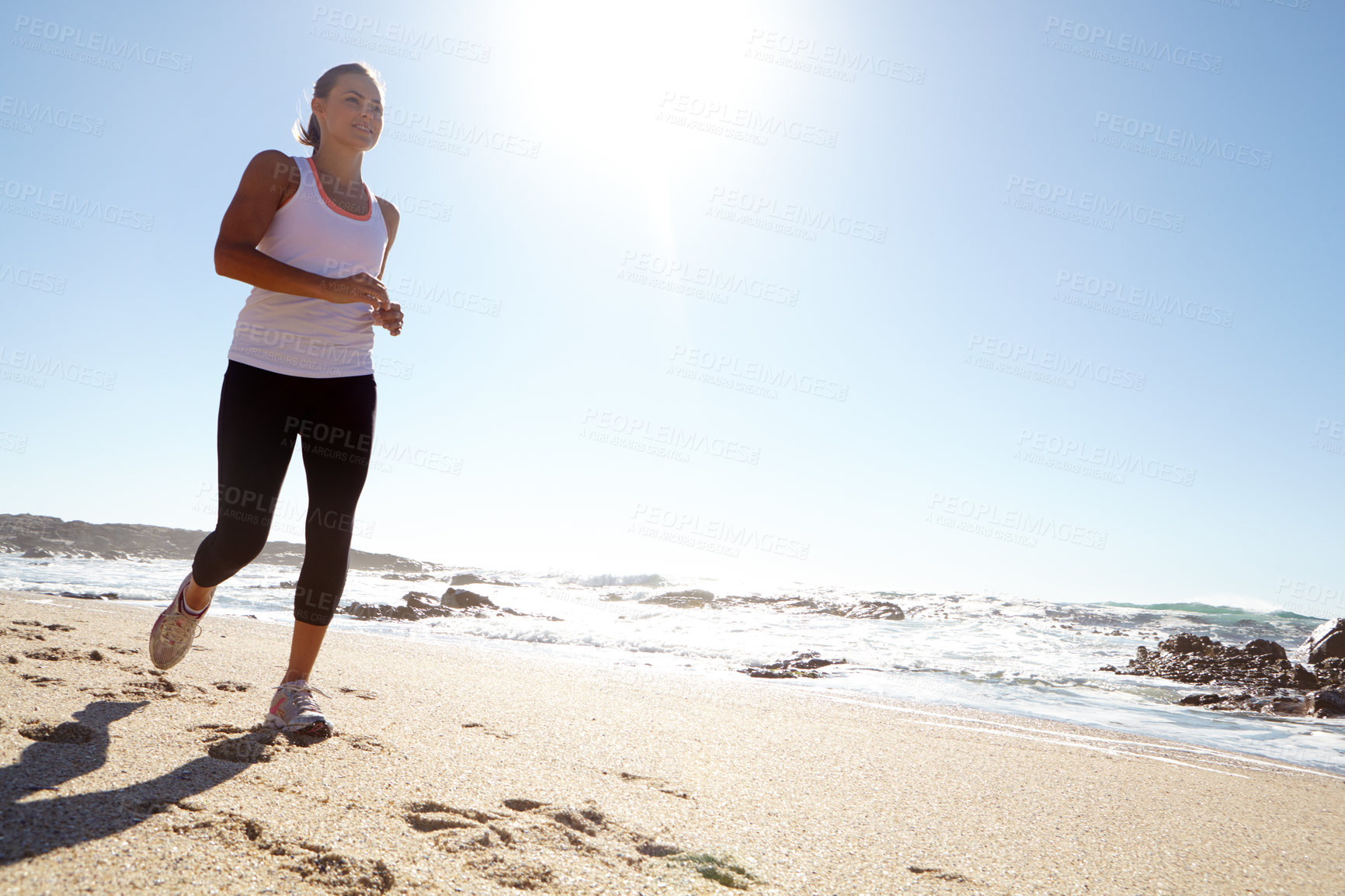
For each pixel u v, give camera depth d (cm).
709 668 765
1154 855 219
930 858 194
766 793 239
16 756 175
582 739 281
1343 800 347
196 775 177
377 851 147
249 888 126
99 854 129
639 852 172
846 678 765
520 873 147
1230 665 1037
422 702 318
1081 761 384
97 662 308
